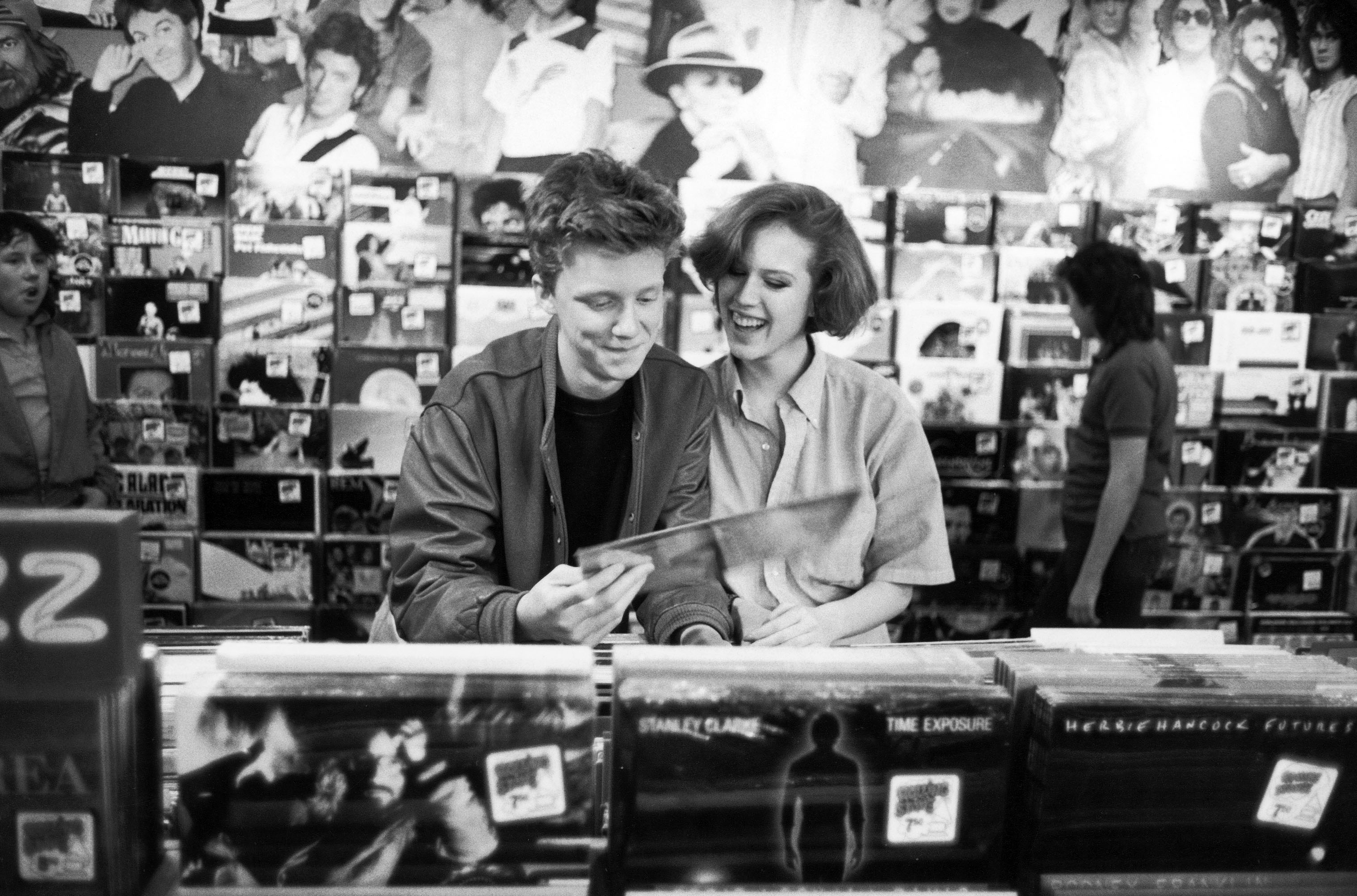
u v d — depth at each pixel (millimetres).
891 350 3643
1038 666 954
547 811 849
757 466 1805
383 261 3551
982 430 3635
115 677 815
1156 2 3945
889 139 3941
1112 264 3039
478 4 3771
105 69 3695
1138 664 971
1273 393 3760
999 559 3686
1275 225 3789
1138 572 3148
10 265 3127
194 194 3502
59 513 809
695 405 1595
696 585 1335
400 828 840
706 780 843
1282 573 3799
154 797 896
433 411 1469
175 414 3504
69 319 3469
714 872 858
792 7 3852
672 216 1251
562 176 1256
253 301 3520
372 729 827
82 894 815
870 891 864
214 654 1136
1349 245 3828
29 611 798
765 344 1665
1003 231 3701
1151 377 3000
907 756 856
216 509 3527
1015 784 937
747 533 1060
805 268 1618
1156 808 886
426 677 855
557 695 838
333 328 3559
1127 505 3000
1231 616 3803
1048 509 3695
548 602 1090
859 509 1765
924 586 3705
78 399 3328
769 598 1779
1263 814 896
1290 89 4020
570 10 3797
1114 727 868
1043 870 892
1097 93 3973
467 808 843
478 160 3838
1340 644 1268
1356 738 889
